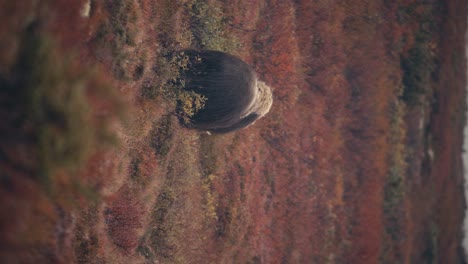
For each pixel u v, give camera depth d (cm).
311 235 5312
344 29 5912
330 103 5706
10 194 2230
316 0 5606
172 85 3716
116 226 3291
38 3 2366
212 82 3662
